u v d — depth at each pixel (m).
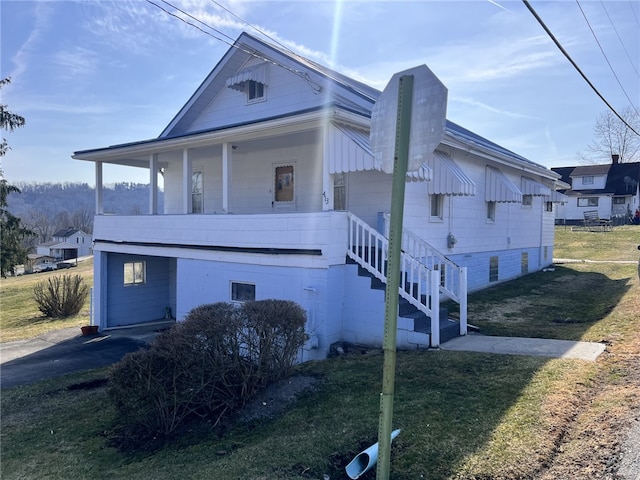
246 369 5.42
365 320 7.89
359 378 5.93
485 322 9.23
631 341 6.31
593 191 44.28
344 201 10.71
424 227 10.95
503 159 14.30
